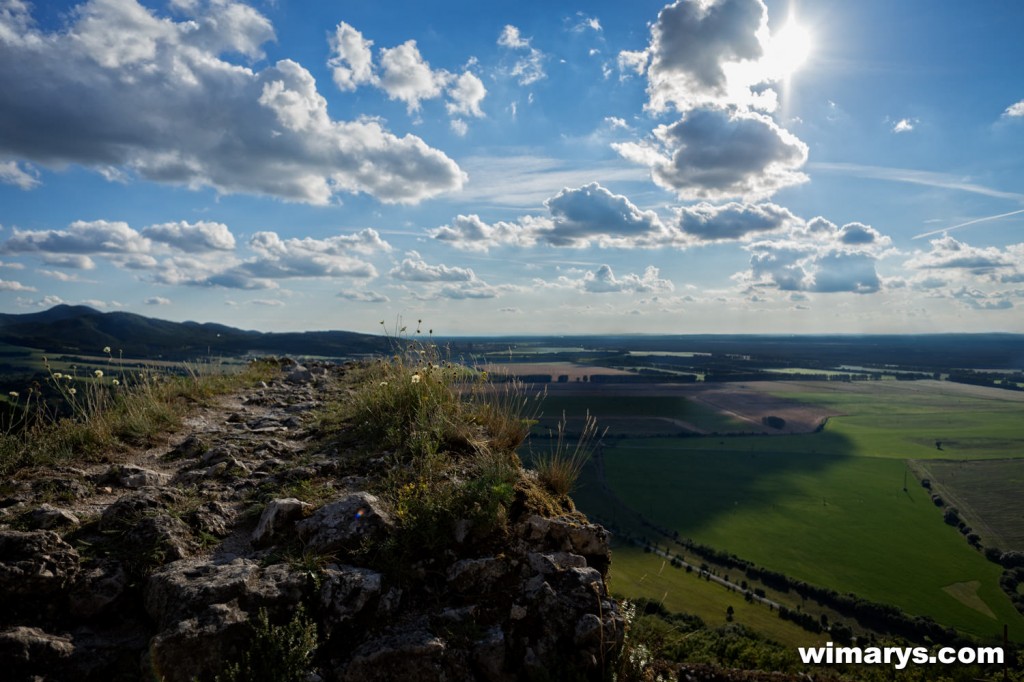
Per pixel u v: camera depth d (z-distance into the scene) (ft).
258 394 34.04
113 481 17.72
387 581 12.65
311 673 10.51
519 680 11.51
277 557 13.00
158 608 11.58
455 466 18.10
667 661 16.48
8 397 22.50
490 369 25.91
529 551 14.02
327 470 18.67
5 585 11.18
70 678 10.30
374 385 28.43
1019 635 200.95
